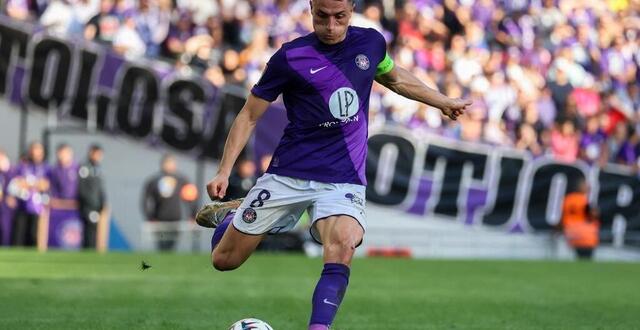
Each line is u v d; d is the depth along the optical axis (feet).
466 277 185.16
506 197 277.85
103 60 261.44
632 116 298.15
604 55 314.35
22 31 260.01
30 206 249.75
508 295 145.89
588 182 283.79
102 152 260.21
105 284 149.38
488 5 312.29
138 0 269.23
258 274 176.35
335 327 100.01
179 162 261.85
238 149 70.59
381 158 271.28
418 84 73.92
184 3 276.62
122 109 261.03
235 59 268.82
